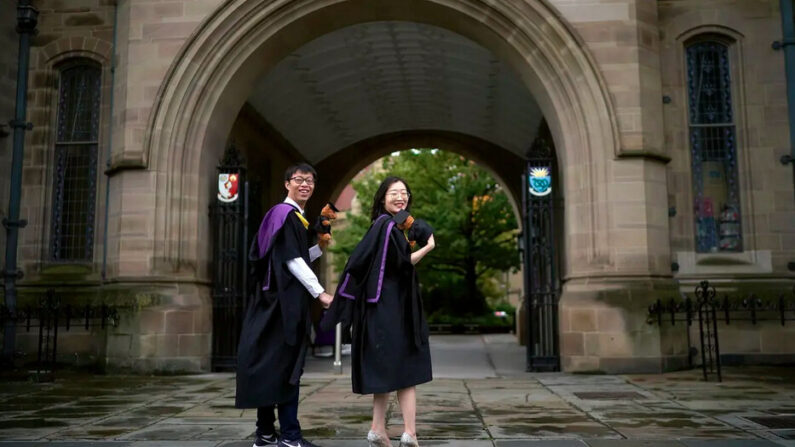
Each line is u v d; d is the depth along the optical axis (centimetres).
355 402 613
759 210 982
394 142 2084
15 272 1033
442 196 2503
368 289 359
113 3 1103
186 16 983
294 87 1506
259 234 373
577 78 936
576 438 428
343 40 1330
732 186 1005
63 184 1088
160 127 956
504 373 917
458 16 993
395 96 1722
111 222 983
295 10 989
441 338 2084
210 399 647
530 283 966
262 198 1648
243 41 984
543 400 623
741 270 964
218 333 976
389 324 353
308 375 888
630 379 794
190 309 920
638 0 951
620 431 454
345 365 1082
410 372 352
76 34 1098
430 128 2039
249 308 373
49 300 877
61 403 623
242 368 357
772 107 1000
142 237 937
